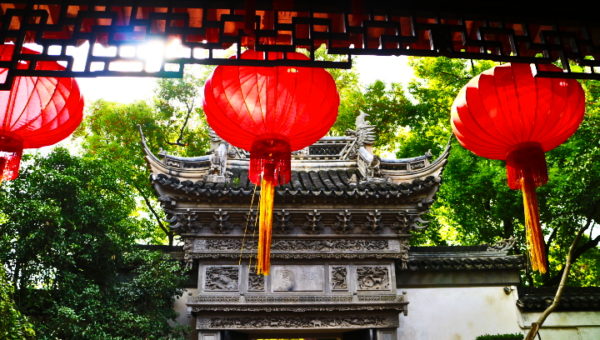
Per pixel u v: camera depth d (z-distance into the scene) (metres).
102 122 22.28
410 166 15.72
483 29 4.61
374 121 25.09
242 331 14.28
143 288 13.27
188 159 15.17
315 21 4.39
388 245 15.01
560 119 4.68
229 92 4.64
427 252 16.94
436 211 23.42
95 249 12.90
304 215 14.55
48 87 4.44
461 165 21.94
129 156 21.78
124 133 22.72
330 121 4.90
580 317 15.98
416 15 4.62
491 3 4.62
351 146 17.28
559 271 21.80
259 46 4.25
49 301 12.28
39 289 12.29
